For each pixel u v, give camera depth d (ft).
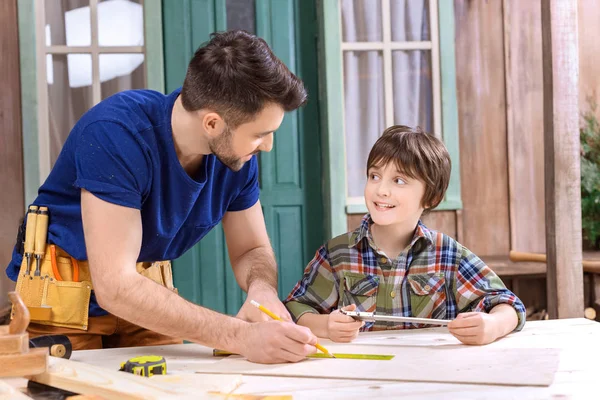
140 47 11.50
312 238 12.04
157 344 6.11
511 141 11.95
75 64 11.41
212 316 4.78
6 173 11.09
